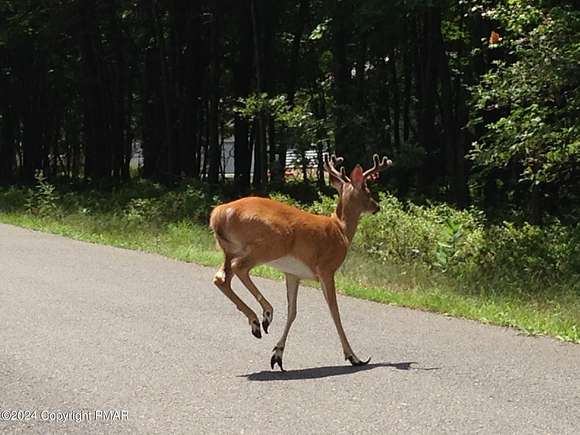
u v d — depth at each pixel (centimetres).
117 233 1906
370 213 823
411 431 593
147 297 1105
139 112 3959
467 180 2302
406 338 903
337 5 2269
